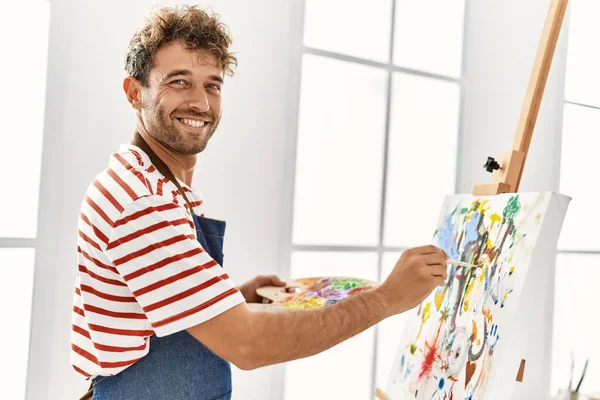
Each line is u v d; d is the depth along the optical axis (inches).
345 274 79.4
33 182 61.4
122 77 64.2
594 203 94.9
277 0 72.5
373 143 81.0
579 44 92.2
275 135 73.0
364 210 80.8
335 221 79.0
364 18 79.8
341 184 79.2
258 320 37.5
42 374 60.6
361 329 40.9
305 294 58.3
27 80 60.9
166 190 41.1
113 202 38.1
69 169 61.7
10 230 60.4
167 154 45.3
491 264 49.6
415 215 84.7
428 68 84.8
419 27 83.8
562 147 91.8
